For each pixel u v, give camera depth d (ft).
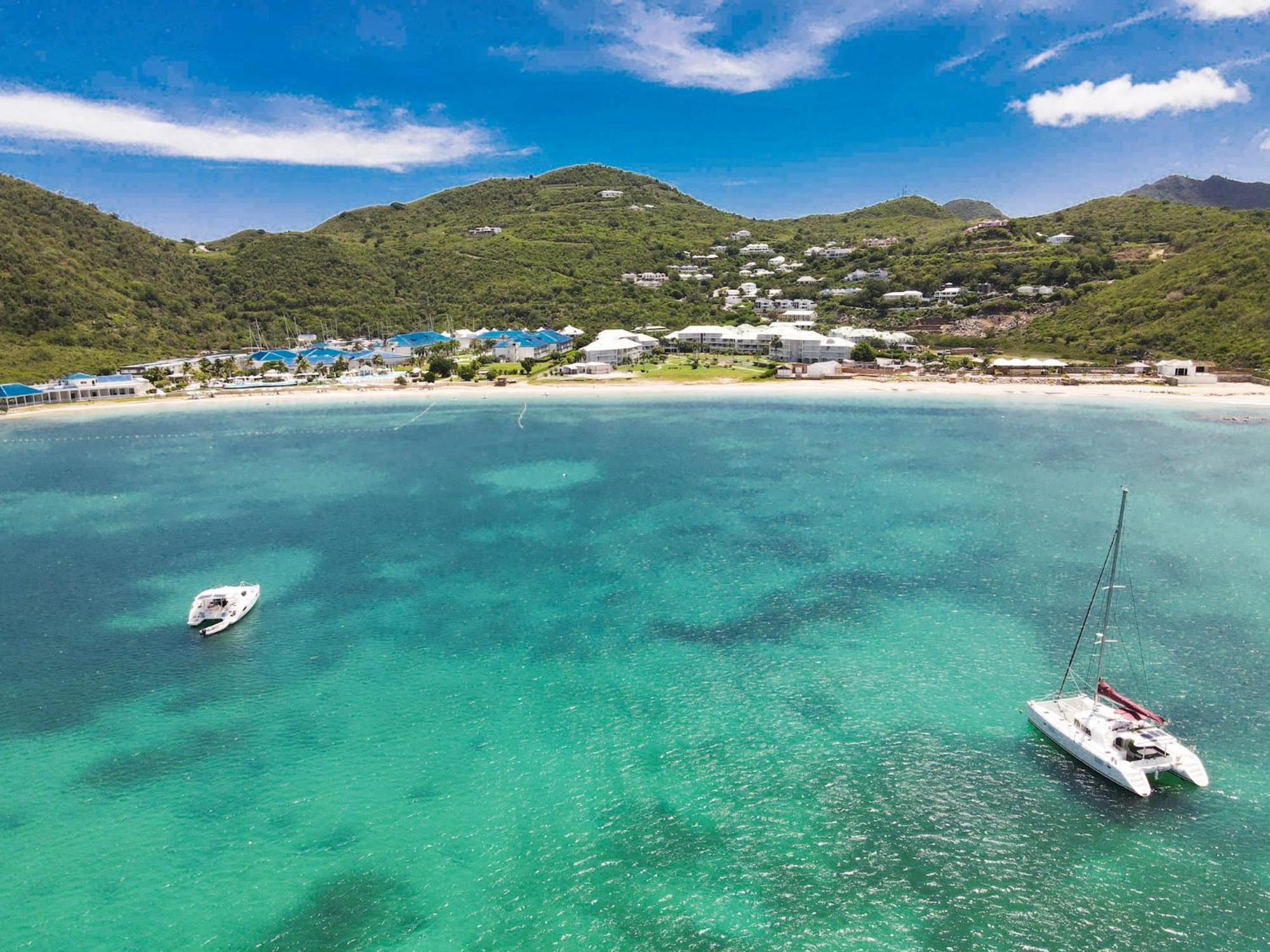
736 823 116.26
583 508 283.18
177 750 138.51
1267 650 163.84
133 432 465.47
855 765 129.49
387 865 109.50
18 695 158.61
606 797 123.24
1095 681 153.17
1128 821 114.52
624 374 639.76
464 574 220.43
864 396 542.98
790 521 259.80
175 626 190.19
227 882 107.04
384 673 164.66
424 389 613.93
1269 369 529.45
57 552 245.65
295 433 453.99
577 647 173.99
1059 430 406.82
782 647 171.53
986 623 180.45
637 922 98.07
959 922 96.94
